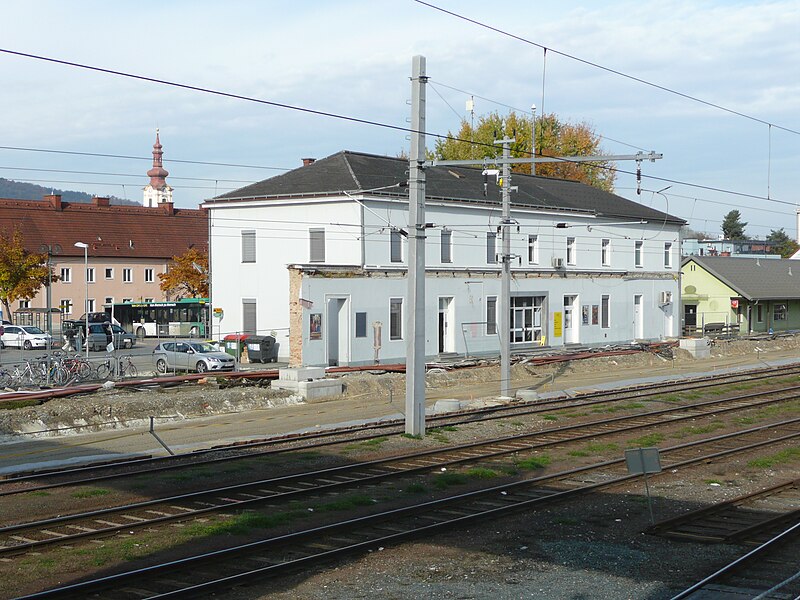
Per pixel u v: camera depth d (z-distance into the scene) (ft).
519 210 175.94
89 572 40.75
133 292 276.82
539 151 278.87
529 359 154.10
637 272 210.38
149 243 284.61
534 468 68.33
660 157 77.20
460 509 54.65
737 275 246.27
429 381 129.08
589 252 196.65
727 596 37.78
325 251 153.38
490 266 171.53
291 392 111.34
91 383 120.26
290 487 60.34
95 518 50.78
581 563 43.65
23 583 39.11
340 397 115.96
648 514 54.24
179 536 46.75
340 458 71.56
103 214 285.23
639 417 97.30
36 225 266.16
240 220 163.63
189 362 141.90
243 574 39.52
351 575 41.22
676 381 136.67
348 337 146.00
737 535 47.85
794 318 262.47
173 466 67.05
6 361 153.38
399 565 42.91
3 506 53.88
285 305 158.30
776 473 67.82
